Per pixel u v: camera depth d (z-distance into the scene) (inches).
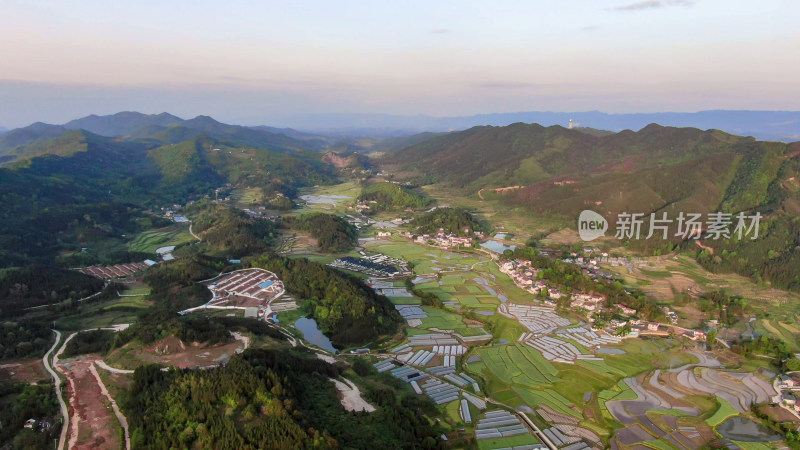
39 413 3742.6
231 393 3597.4
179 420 3432.6
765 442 4072.3
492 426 4121.6
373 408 3983.8
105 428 3585.1
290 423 3289.9
